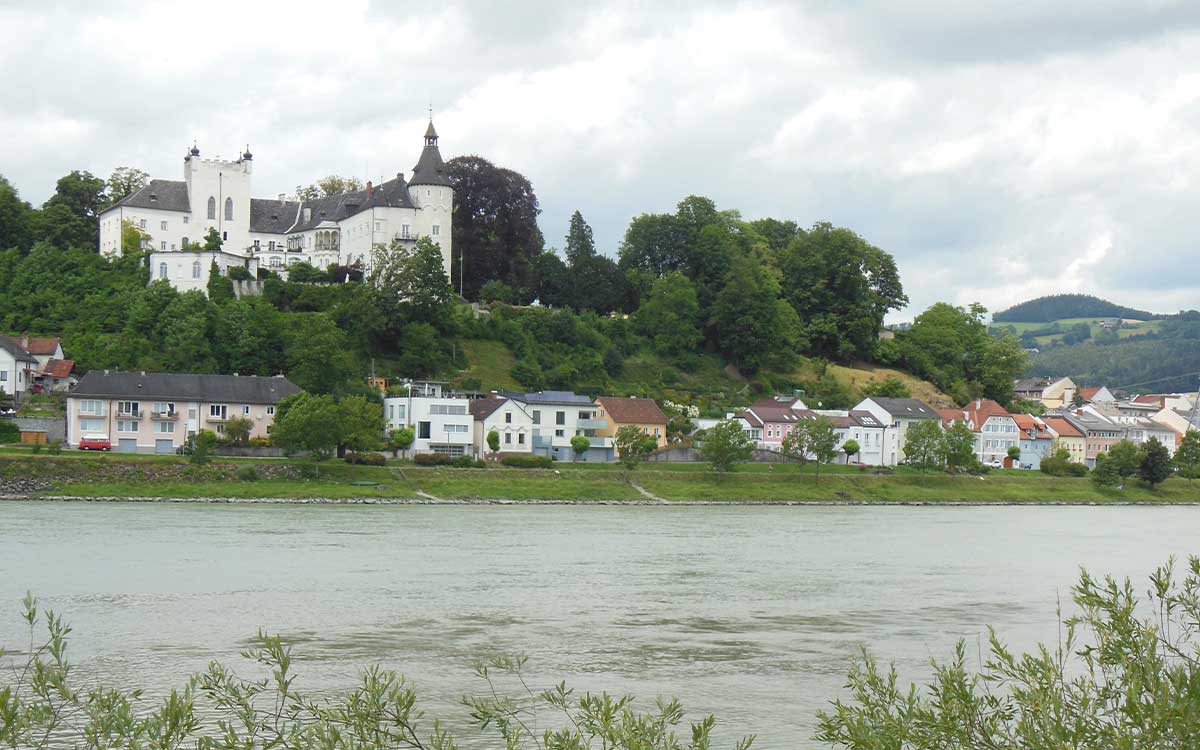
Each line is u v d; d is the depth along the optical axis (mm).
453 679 59156
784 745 49125
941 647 69312
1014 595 89125
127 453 157000
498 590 85000
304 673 59562
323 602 78688
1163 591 27125
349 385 182125
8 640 65188
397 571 92188
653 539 118938
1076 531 142125
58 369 179750
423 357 199875
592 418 188750
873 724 25719
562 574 93312
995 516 162500
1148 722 22500
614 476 169125
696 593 86188
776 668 62969
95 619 71250
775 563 103688
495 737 48906
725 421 181375
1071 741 22625
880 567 103062
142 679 57500
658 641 69250
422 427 175250
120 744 24328
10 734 24266
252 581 85562
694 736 25688
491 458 175250
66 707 48969
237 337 190500
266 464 151000
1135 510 183750
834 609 81188
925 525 144250
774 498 171000
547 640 68812
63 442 162000
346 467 155125
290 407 158000
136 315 192125
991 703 25781
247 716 26203
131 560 93125
